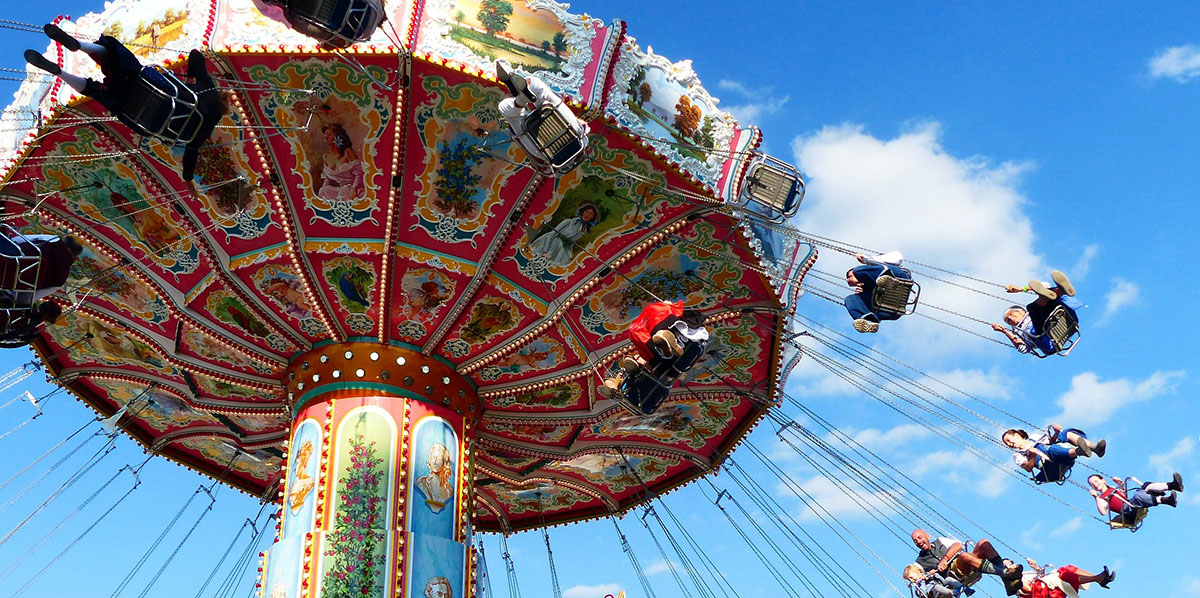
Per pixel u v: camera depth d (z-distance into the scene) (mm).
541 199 15773
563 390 19281
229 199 15789
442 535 16875
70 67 14477
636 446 21656
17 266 11945
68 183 15750
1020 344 15688
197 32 13672
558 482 22969
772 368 19078
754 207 15828
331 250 16250
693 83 15367
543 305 17359
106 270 17250
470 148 15125
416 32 13867
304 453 17281
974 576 16953
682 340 14984
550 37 14312
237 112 14398
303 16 12125
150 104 11195
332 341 17875
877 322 15680
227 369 19000
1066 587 16266
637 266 16875
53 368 19828
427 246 16391
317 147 15055
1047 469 16172
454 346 18141
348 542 16109
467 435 18281
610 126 14469
